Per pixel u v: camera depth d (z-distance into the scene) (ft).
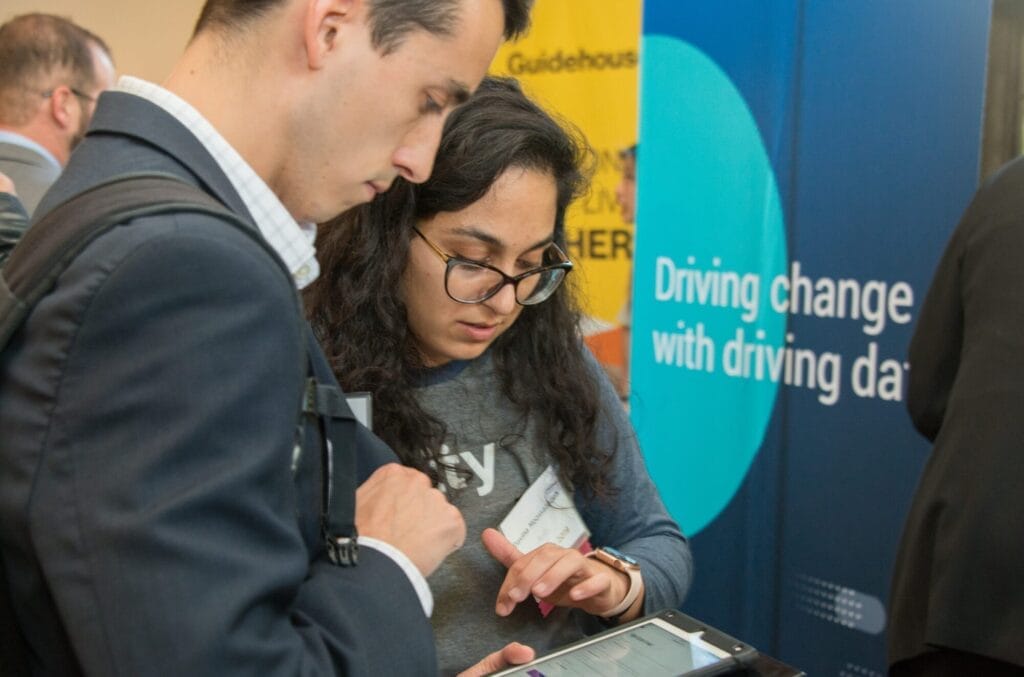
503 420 4.05
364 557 2.45
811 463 6.96
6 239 4.23
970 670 5.15
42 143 7.87
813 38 6.61
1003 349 5.00
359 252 3.73
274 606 2.03
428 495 2.70
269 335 2.00
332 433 2.48
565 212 4.07
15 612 2.14
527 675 2.96
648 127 7.51
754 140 6.97
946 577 5.02
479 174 3.54
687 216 7.41
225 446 1.93
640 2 7.41
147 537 1.83
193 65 2.37
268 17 2.29
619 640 3.20
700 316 7.43
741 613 7.50
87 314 1.90
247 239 2.05
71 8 11.46
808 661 7.15
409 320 3.85
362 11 2.29
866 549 6.74
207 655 1.83
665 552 4.26
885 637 6.70
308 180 2.44
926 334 5.65
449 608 3.78
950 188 6.08
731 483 7.42
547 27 7.88
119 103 2.33
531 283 3.86
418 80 2.37
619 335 7.88
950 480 5.09
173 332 1.90
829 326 6.75
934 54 6.07
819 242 6.74
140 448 1.88
